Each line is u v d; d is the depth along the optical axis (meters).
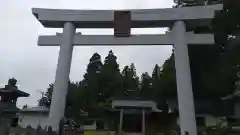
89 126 31.91
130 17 15.02
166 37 14.83
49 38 15.11
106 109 32.97
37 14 15.45
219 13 22.19
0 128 11.09
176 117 27.61
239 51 22.52
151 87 39.94
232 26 22.75
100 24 15.56
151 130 28.78
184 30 14.81
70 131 20.19
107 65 49.75
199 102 26.55
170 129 26.12
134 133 27.89
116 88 43.25
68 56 14.62
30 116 32.84
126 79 47.16
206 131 22.17
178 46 14.45
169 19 14.95
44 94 46.28
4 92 12.44
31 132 12.93
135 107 29.23
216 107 25.86
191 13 14.87
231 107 23.66
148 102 29.05
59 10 15.45
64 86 14.03
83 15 15.27
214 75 24.55
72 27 15.28
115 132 27.09
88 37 15.12
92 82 44.50
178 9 15.05
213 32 23.22
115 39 14.96
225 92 24.56
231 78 23.47
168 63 31.75
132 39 14.88
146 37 14.88
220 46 23.95
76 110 36.16
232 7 22.05
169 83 29.77
